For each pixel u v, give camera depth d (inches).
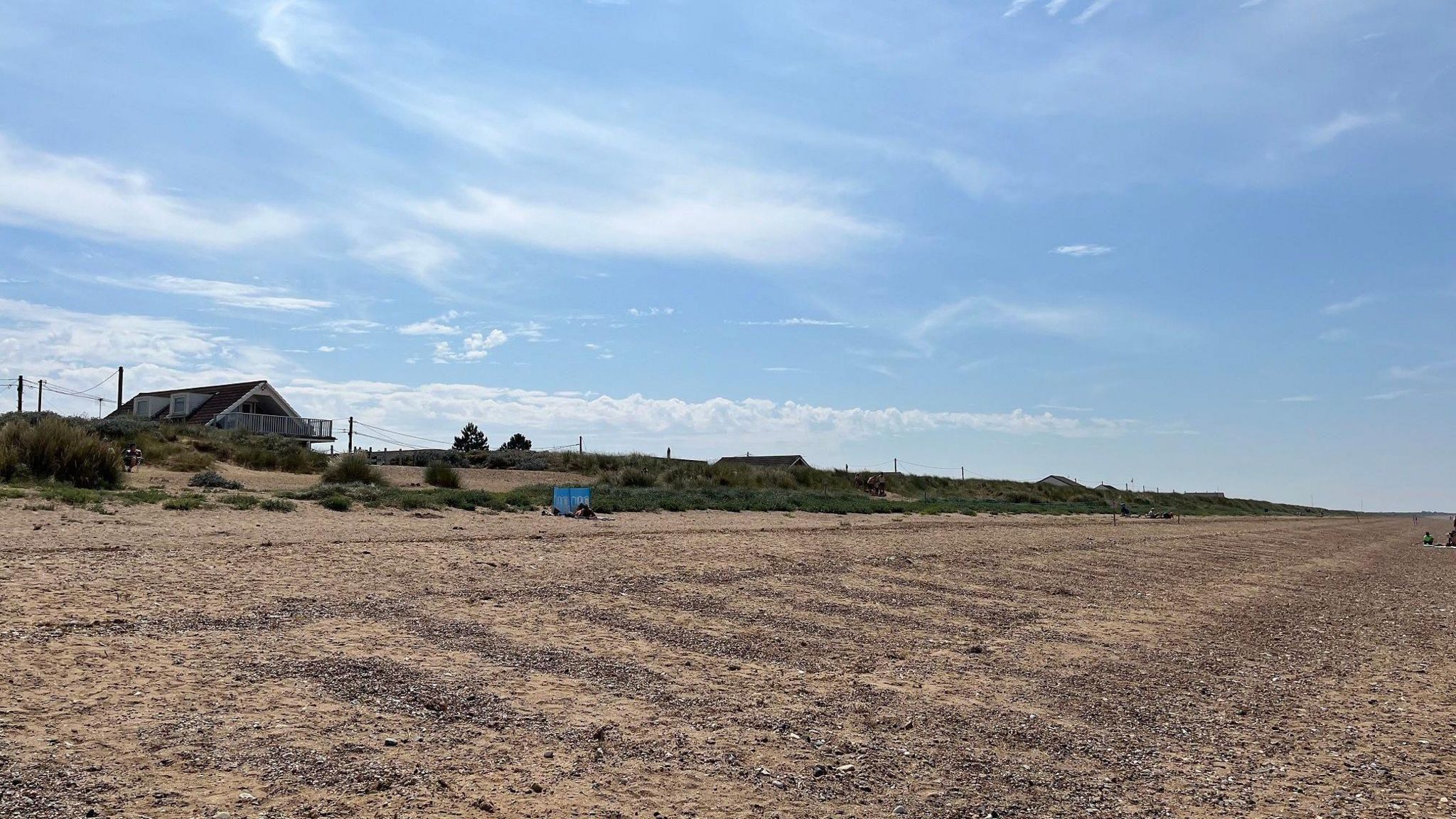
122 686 239.5
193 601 340.2
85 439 817.5
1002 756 247.3
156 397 1989.4
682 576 493.0
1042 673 342.6
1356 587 738.8
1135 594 576.7
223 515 653.9
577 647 326.0
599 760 220.8
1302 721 299.9
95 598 331.3
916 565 613.9
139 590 351.3
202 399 1934.1
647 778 212.1
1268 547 1184.2
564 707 257.8
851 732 257.9
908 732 261.6
